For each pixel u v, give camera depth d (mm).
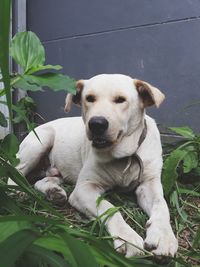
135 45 1167
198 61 1044
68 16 1312
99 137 642
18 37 558
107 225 569
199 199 780
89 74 1282
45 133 886
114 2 1199
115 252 334
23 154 859
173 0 1076
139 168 721
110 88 680
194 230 642
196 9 1035
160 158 753
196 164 821
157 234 533
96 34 1251
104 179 724
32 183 916
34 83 515
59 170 878
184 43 1065
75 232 367
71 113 1293
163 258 503
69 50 1320
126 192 754
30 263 357
